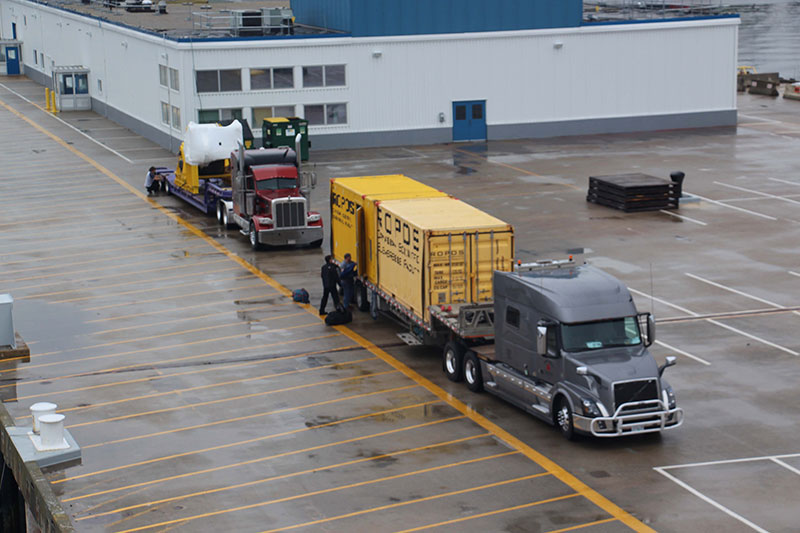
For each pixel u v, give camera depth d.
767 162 52.97
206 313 30.66
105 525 17.94
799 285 32.47
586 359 21.25
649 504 18.45
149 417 22.98
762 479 19.44
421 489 19.23
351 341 28.19
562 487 19.22
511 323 23.00
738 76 83.00
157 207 45.72
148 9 80.12
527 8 60.66
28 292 32.94
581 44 61.81
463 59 60.38
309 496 19.00
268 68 57.38
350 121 59.38
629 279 33.12
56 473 20.12
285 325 29.58
